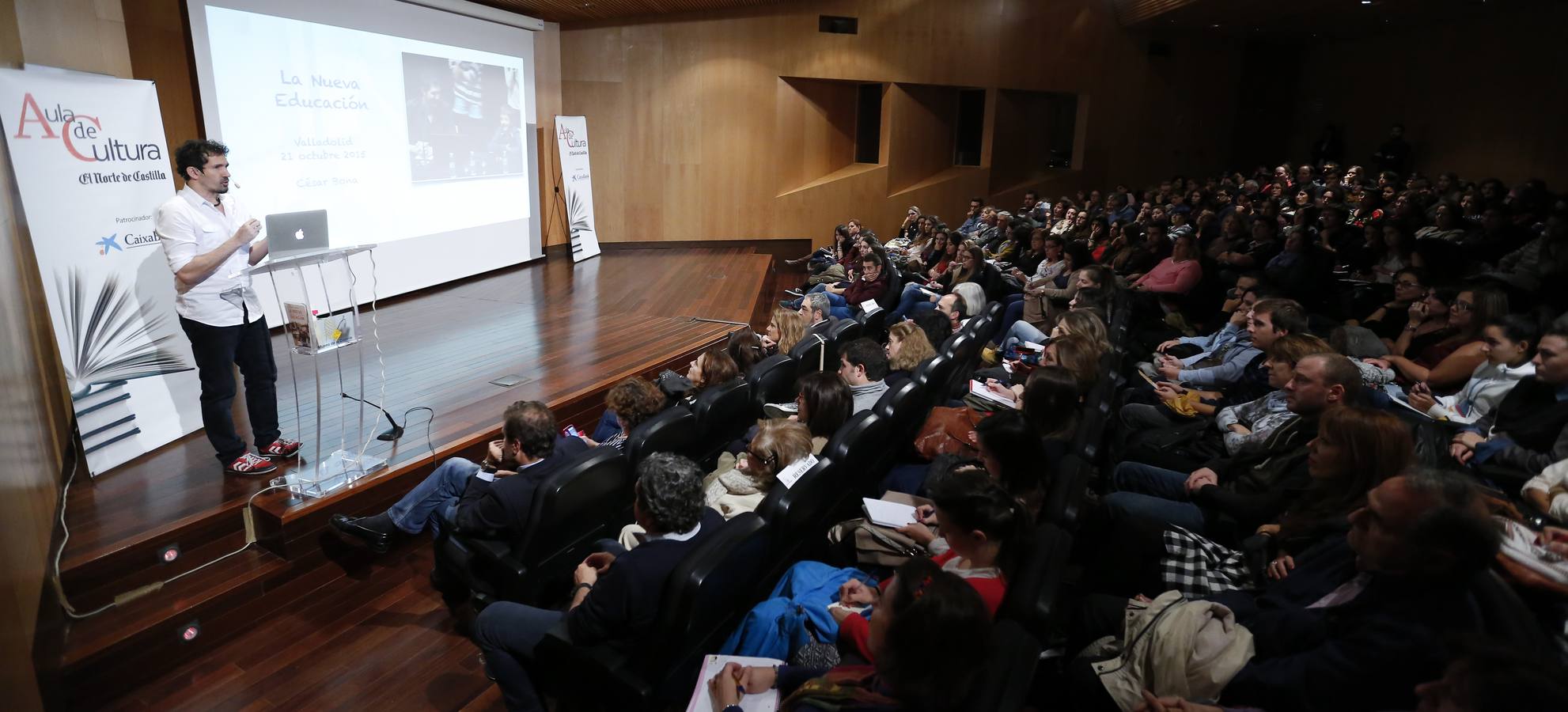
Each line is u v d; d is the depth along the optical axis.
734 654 2.14
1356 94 14.85
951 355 3.95
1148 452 3.24
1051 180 14.84
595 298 7.52
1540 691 1.03
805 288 9.33
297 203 6.12
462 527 2.70
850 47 12.53
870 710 1.51
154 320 3.51
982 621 1.37
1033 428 2.39
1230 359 4.15
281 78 5.91
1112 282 5.73
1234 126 15.91
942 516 1.93
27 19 3.29
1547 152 11.16
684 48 11.57
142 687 2.61
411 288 7.50
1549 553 1.70
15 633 2.05
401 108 7.15
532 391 4.54
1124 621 1.95
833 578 2.28
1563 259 5.18
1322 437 2.13
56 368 3.45
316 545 3.11
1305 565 1.96
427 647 2.80
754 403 3.76
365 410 4.16
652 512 2.02
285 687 2.60
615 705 2.03
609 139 11.45
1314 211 8.04
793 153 12.77
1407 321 4.75
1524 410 2.73
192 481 3.27
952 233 8.93
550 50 10.22
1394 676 1.49
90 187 3.22
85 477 3.29
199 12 5.29
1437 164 13.15
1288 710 1.61
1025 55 13.78
